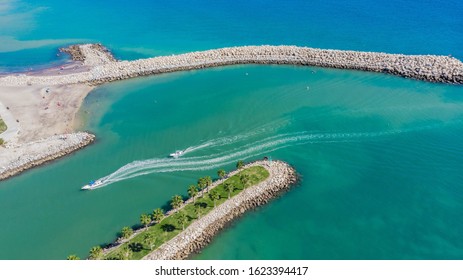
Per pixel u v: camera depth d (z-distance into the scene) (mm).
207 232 108312
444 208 116938
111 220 114438
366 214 115750
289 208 117375
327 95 171625
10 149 143000
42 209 120125
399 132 146625
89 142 148375
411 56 191625
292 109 162250
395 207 117688
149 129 154375
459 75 176750
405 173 129375
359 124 151375
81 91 182875
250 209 116438
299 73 192000
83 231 111562
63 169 136250
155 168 133375
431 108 160000
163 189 124250
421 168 131125
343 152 137875
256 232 110062
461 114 155750
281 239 108062
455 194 121500
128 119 161750
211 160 135875
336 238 108562
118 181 128625
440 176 127938
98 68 198000
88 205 120375
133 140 148625
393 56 193500
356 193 122375
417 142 141625
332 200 120000
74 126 158000
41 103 172750
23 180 132250
